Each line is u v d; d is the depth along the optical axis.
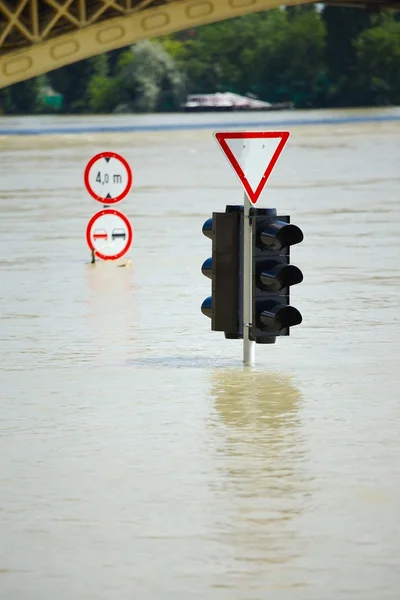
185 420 17.92
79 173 78.56
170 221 47.91
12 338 24.56
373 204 54.31
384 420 17.84
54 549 12.77
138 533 13.21
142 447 16.53
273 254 21.22
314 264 35.41
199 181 70.06
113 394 19.64
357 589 11.66
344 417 18.05
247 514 13.77
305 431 17.27
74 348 23.48
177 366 21.78
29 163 91.19
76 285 31.77
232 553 12.59
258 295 21.34
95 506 14.10
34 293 30.47
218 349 23.34
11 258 37.34
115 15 123.81
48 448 16.55
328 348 23.31
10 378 20.92
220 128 163.88
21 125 196.25
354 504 14.08
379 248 38.94
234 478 15.09
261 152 20.94
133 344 23.84
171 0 125.38
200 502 14.20
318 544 12.83
